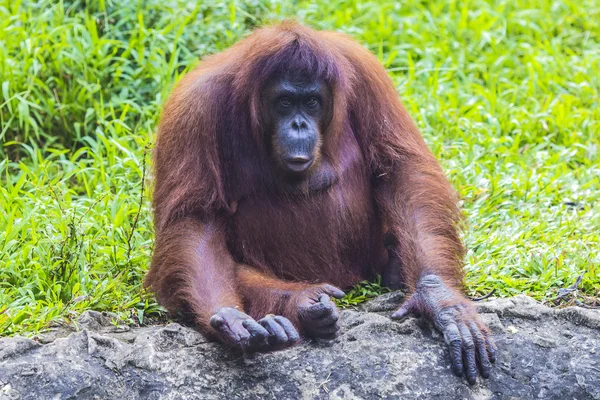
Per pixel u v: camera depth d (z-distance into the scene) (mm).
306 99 12531
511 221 16094
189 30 20188
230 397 11680
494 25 23188
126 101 18562
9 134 18219
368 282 13828
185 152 12766
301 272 13242
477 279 14023
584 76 21312
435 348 12211
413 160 13531
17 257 14047
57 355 11656
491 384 12164
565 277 14117
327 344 12133
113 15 19922
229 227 13133
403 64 21859
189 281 12234
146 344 11867
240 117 12898
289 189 12992
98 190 16188
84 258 14047
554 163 18266
